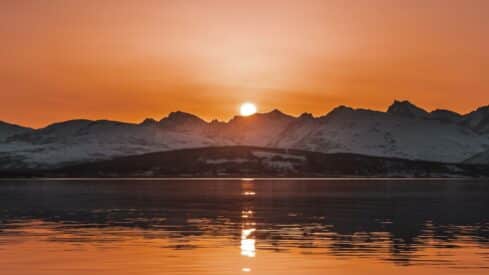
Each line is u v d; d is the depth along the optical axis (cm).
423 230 9688
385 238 8606
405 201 17912
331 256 6875
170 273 5841
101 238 8519
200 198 19438
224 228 9938
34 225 10369
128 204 16175
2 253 7025
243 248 7488
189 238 8538
